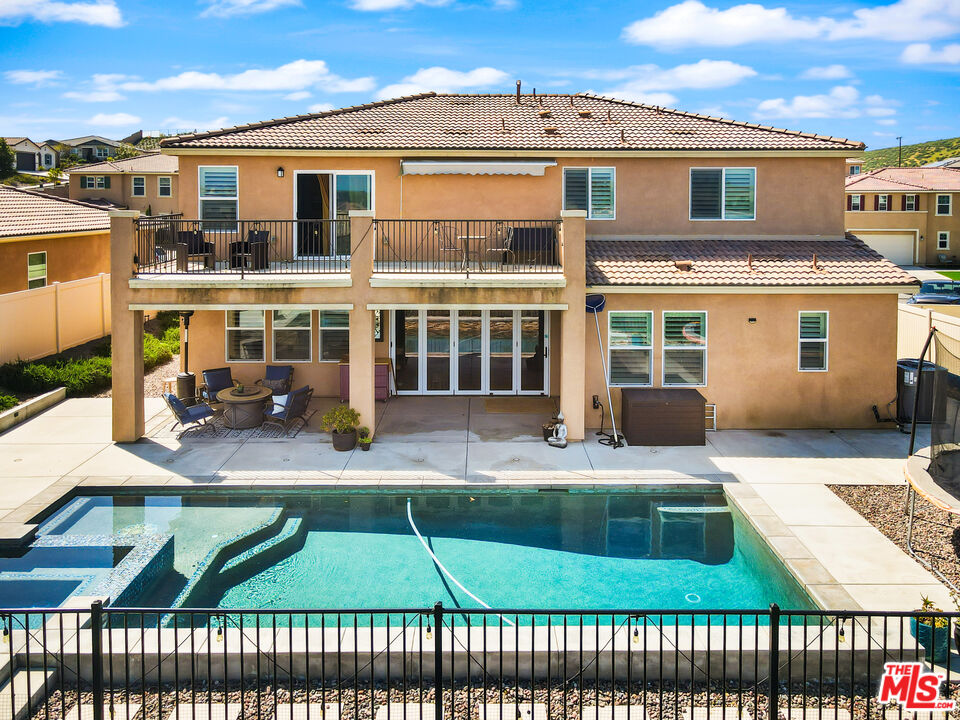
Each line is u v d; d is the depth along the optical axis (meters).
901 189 57.06
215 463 16.19
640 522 13.99
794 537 12.66
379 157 19.94
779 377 18.73
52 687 9.05
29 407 19.39
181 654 9.13
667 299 18.41
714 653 9.27
